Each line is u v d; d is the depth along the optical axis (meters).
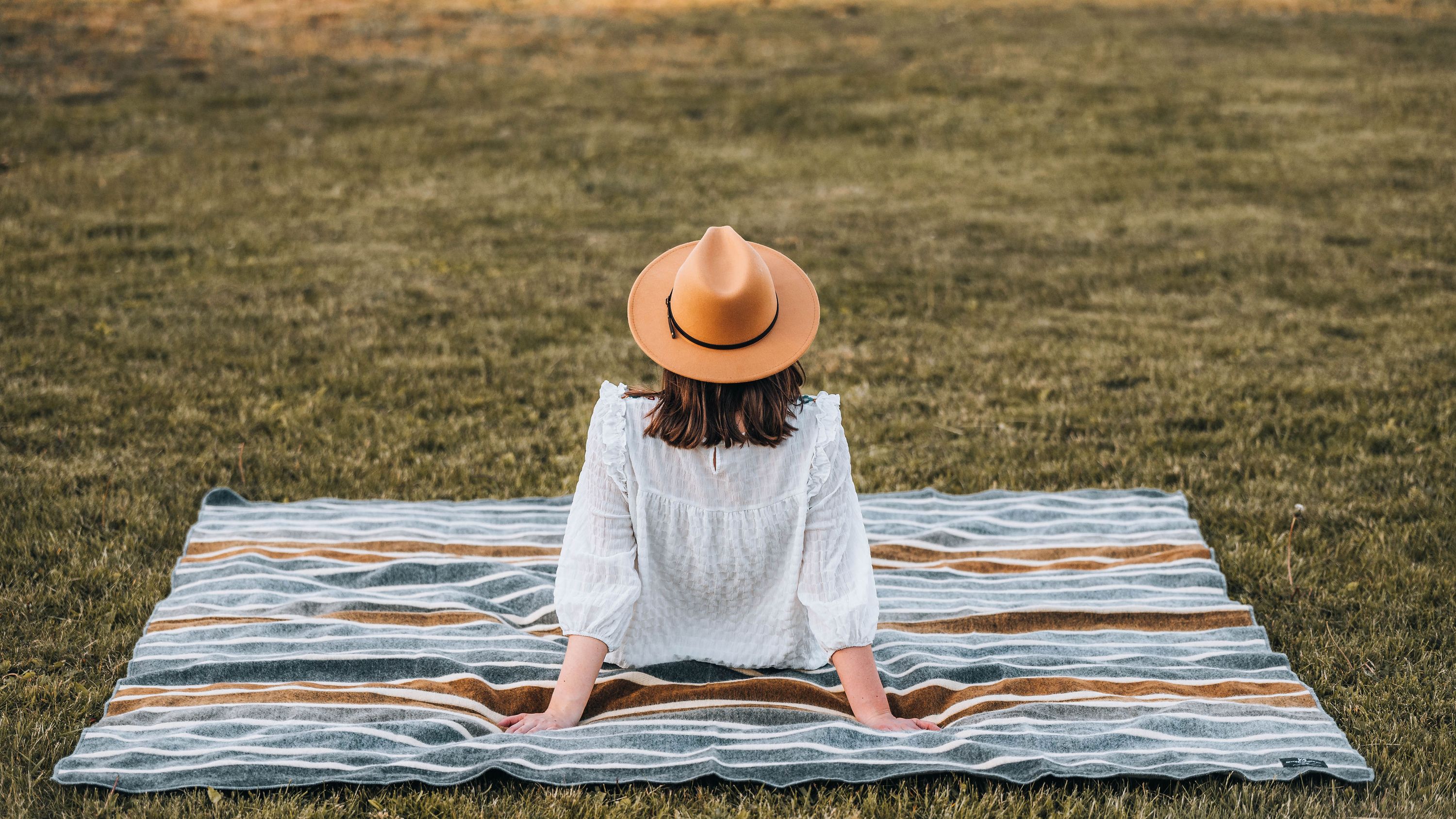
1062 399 5.68
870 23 18.05
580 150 11.20
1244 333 6.64
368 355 6.18
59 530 4.10
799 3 19.94
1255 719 3.03
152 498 4.38
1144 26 17.44
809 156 11.34
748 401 2.69
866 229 9.04
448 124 12.05
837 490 2.83
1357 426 5.24
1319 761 2.86
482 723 2.98
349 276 7.54
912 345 6.52
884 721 2.95
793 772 2.79
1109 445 5.13
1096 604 3.60
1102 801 2.78
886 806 2.75
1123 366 6.12
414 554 3.87
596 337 6.62
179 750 2.80
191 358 5.98
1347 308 7.11
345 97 13.05
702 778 2.82
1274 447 5.07
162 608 3.45
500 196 9.75
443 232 8.68
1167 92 13.59
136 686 3.08
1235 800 2.77
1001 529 4.12
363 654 3.19
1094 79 14.27
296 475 4.71
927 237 8.81
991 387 5.86
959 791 2.81
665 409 2.75
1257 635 3.47
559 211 9.37
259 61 14.53
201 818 2.65
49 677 3.23
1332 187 10.03
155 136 11.02
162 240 8.09
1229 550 4.14
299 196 9.47
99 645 3.39
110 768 2.74
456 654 3.24
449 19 17.91
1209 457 4.98
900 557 3.95
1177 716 3.00
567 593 2.87
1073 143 11.75
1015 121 12.57
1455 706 3.22
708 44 16.53
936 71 14.73
